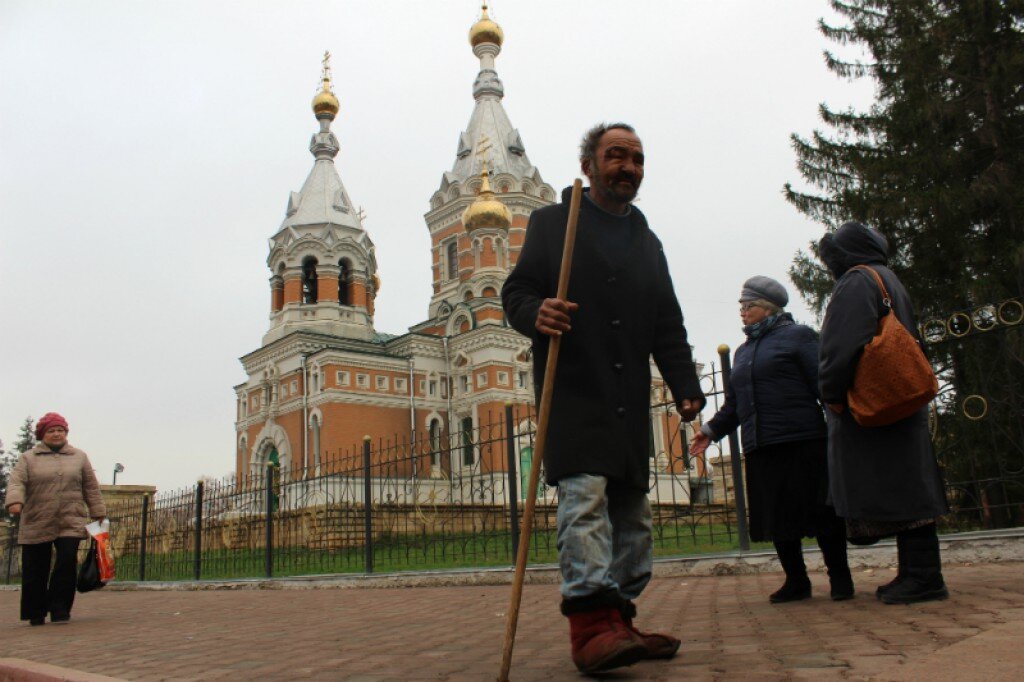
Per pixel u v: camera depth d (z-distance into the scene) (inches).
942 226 558.6
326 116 1871.3
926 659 104.0
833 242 187.5
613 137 141.1
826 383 171.3
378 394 1526.8
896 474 168.1
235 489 585.9
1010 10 577.0
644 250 143.0
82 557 720.3
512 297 138.4
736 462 328.2
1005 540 256.1
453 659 151.1
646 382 136.8
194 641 218.8
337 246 1697.8
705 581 295.6
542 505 578.6
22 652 216.8
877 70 684.1
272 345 1622.8
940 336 291.1
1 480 2082.9
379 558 565.6
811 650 125.6
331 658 164.6
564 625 199.2
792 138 682.8
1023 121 586.2
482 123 1875.0
